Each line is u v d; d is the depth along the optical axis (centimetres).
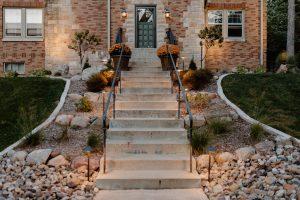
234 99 1127
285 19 2656
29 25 1912
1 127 966
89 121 976
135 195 642
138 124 905
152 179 680
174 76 1312
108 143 804
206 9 1884
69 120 969
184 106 1073
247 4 1886
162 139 847
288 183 643
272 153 774
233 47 1856
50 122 973
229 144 835
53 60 1772
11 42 1880
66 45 1773
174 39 1631
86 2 1780
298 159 727
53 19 1772
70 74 1759
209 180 701
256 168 718
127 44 1722
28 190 652
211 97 1154
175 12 1742
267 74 1350
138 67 1548
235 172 714
